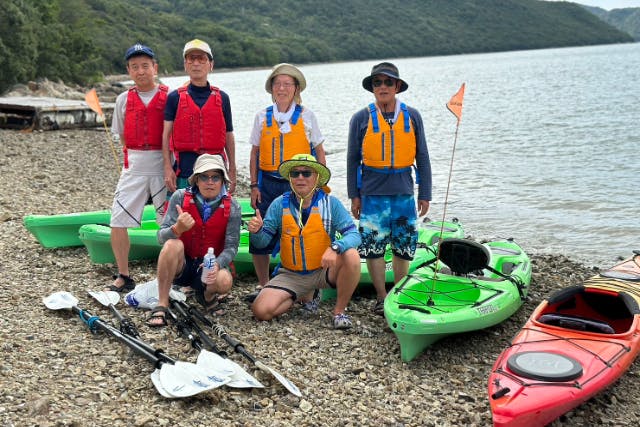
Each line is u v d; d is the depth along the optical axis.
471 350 5.70
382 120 5.94
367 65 163.12
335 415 4.38
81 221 7.89
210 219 5.48
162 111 6.07
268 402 4.45
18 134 19.42
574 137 24.28
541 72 85.00
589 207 13.02
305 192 5.66
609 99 41.06
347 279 5.72
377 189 6.04
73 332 5.31
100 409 4.12
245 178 15.91
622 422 4.59
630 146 21.42
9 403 4.05
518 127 28.27
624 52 168.38
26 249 7.86
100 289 6.45
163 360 4.67
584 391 4.32
